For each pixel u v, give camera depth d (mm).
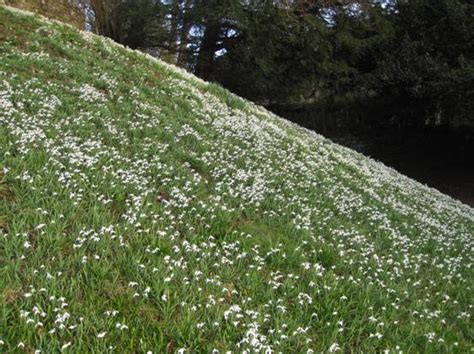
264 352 5465
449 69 27219
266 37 27516
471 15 26797
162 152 10500
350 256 8617
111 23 28453
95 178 8328
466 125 33469
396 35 30859
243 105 18641
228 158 11648
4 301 5215
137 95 13914
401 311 7312
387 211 12297
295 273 7559
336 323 6352
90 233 6930
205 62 30266
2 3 18703
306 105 38719
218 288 6492
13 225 6461
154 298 6027
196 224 8102
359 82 31828
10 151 8414
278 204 9867
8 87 11195
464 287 8844
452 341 6992
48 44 15727
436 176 28578
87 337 5133
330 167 14680
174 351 5293
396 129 35969
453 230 13062
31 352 4879
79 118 10742
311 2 28234
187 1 28453
